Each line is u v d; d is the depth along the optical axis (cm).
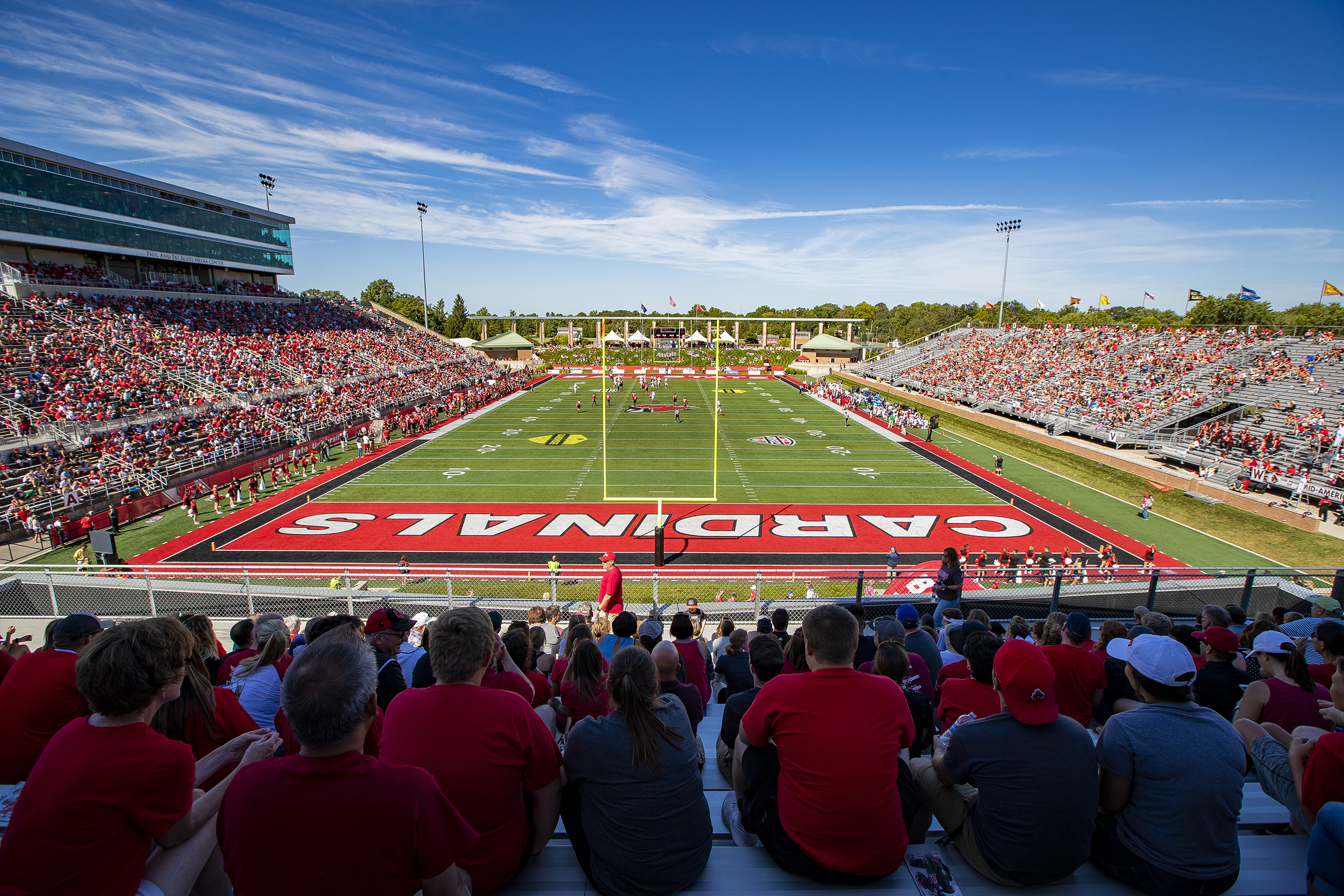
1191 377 3488
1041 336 5419
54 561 1739
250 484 2417
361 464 2944
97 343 3080
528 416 4344
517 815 254
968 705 371
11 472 2058
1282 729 354
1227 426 2839
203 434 2750
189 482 2392
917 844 303
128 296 3822
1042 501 2403
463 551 1880
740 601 1267
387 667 436
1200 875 247
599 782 256
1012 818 254
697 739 411
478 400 4769
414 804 189
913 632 575
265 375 3653
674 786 257
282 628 442
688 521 2152
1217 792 247
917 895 262
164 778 214
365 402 4003
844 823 252
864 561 1822
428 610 1202
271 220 5572
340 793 185
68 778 205
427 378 5194
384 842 185
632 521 2159
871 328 10519
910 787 290
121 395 2719
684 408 4722
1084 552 1878
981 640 372
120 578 1190
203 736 295
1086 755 255
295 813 183
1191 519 2197
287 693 182
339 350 4750
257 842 183
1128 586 1123
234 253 5116
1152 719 259
